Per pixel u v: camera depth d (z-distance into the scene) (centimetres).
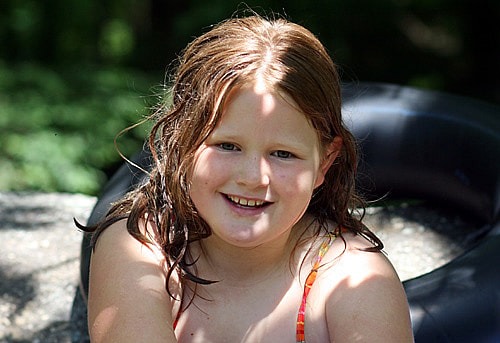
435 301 226
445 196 389
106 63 868
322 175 187
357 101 395
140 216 193
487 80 783
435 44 796
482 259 245
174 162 183
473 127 375
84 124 659
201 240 190
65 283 328
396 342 171
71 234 374
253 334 184
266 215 171
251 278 187
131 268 182
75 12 860
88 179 618
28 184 603
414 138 385
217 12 804
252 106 167
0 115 643
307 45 175
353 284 180
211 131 170
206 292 188
